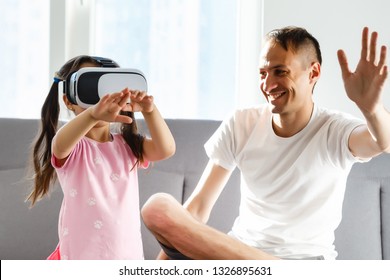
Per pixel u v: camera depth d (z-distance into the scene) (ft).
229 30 7.71
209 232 4.03
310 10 7.33
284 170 5.25
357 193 6.22
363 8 7.30
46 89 7.72
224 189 6.36
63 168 4.67
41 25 7.69
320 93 7.37
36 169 5.10
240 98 7.66
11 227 6.21
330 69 7.35
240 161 5.52
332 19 7.32
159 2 7.69
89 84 4.31
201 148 6.52
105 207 4.63
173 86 7.75
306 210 5.23
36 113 7.75
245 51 7.63
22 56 7.71
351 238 6.12
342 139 5.07
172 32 7.71
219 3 7.69
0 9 7.66
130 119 4.21
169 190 6.36
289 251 5.19
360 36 7.30
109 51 7.72
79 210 4.61
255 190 5.41
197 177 6.43
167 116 7.77
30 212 6.27
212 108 7.79
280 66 5.07
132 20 7.70
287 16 7.35
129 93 4.15
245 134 5.54
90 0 7.57
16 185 6.32
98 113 4.15
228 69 7.75
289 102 5.10
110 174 4.77
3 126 6.54
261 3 7.59
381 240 6.17
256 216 5.39
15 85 7.73
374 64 4.23
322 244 5.27
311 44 5.21
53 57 7.53
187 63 7.73
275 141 5.31
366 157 4.96
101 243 4.56
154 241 6.25
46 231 6.23
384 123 4.38
